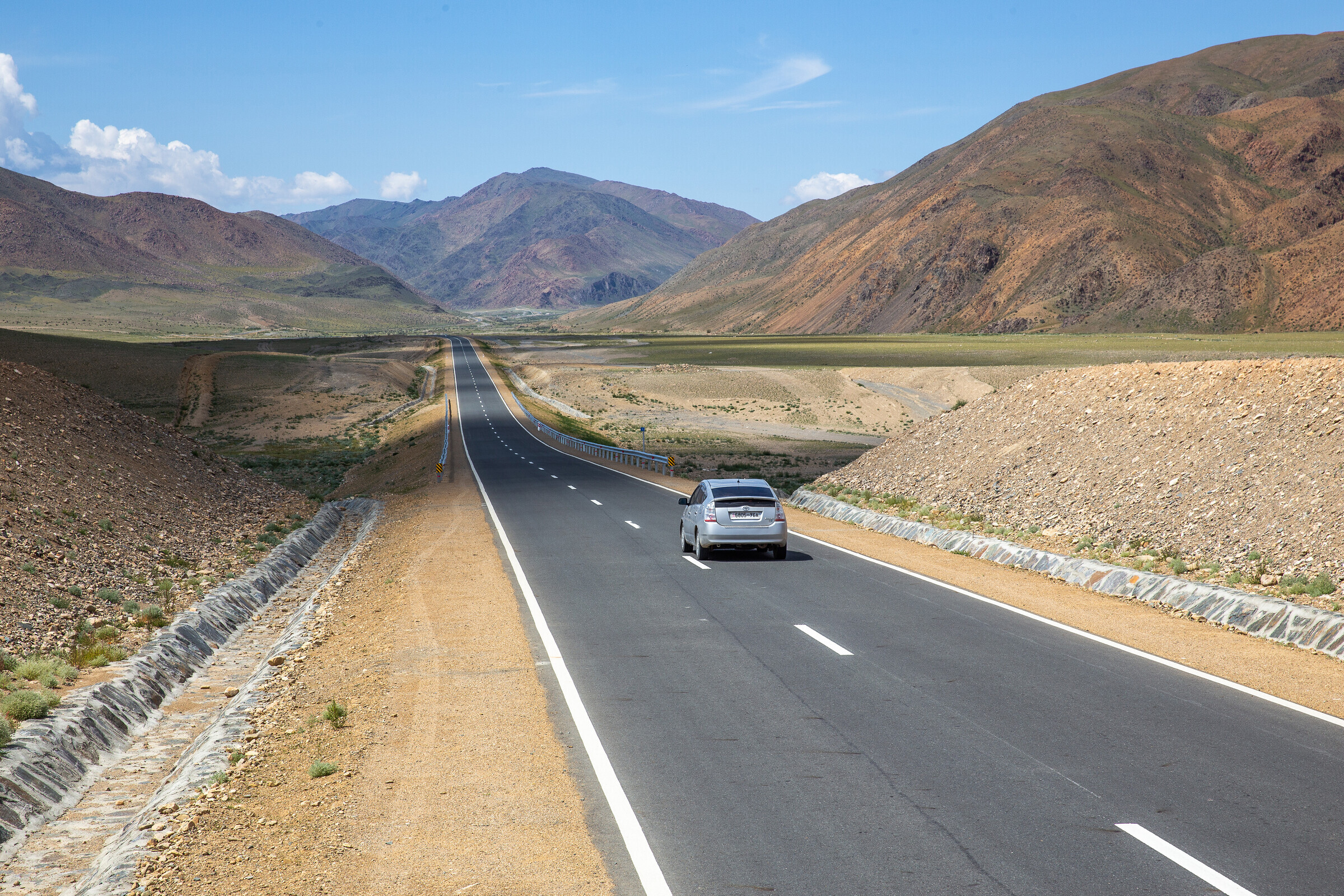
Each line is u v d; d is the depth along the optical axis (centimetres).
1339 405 1866
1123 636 1285
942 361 12319
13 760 907
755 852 658
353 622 1498
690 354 15950
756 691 1052
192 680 1357
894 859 641
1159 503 1955
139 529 2158
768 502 1970
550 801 755
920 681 1080
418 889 616
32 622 1422
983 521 2292
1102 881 604
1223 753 831
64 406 2889
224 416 9806
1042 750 847
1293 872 610
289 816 747
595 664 1176
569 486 3841
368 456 7000
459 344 19612
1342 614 1212
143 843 718
